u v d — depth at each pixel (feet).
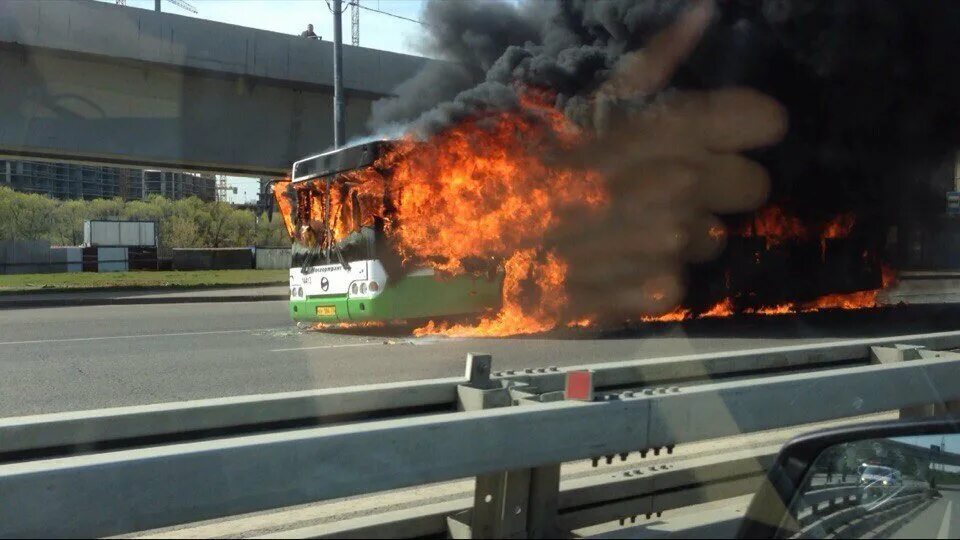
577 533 10.94
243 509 8.02
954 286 99.19
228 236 260.83
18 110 81.56
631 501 11.48
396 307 41.70
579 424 9.66
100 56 81.76
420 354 36.60
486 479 10.03
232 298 80.18
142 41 83.46
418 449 8.72
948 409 13.43
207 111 91.56
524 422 9.30
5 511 7.19
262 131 95.40
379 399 11.11
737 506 12.00
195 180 413.18
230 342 42.27
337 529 10.29
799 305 59.52
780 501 8.25
